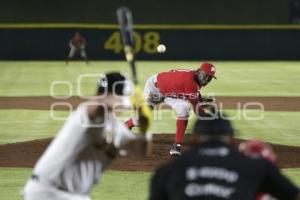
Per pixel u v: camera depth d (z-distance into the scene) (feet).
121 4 393.70
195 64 347.56
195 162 37.17
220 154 37.24
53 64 343.87
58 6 391.45
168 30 379.14
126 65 334.24
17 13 389.39
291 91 214.69
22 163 97.40
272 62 374.63
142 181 86.99
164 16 396.57
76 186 47.85
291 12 406.41
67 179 47.62
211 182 36.40
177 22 398.42
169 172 37.50
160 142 113.70
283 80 256.11
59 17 392.06
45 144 111.96
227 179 36.32
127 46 48.19
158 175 37.81
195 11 396.98
